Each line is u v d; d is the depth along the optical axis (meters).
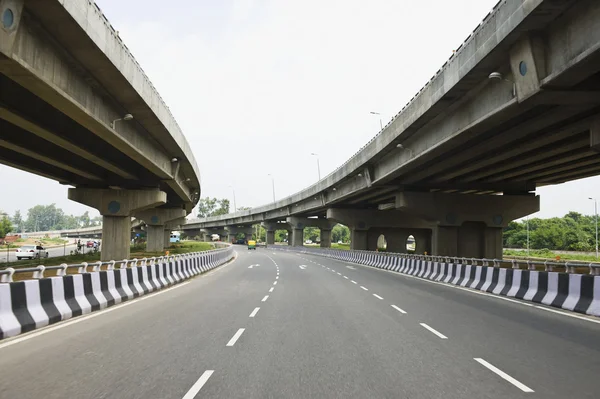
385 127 33.16
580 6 12.92
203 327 10.70
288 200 85.44
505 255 70.88
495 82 18.73
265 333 10.00
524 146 24.77
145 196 36.62
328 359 7.70
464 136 22.64
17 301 9.95
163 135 27.91
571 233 96.94
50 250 83.88
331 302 15.66
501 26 15.31
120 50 17.38
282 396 5.74
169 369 7.00
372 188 45.47
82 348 8.40
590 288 13.25
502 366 7.28
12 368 6.97
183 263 25.59
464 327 10.86
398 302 15.78
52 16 13.26
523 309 14.09
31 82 14.65
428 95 23.17
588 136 23.25
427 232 74.62
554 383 6.34
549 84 14.52
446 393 5.89
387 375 6.73
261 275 28.73
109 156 28.52
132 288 16.88
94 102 19.05
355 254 51.72
